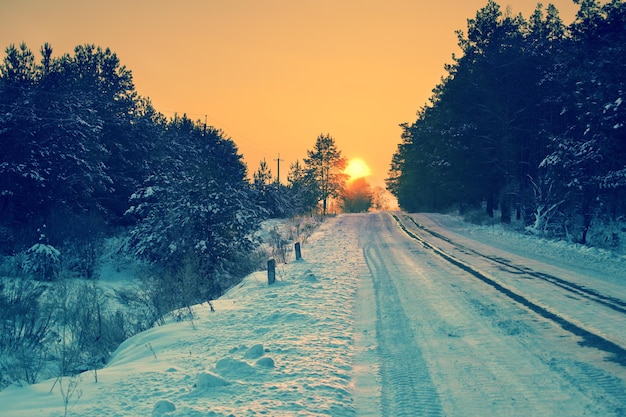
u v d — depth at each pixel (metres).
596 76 23.80
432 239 24.78
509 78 33.47
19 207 25.00
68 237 21.48
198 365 6.39
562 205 26.48
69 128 27.00
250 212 22.78
